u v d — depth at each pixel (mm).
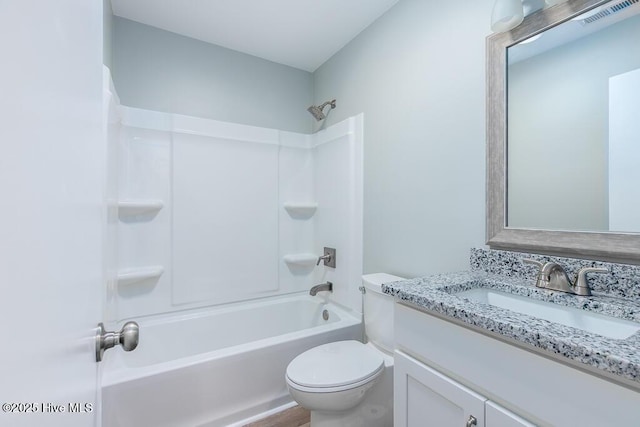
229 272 2246
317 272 2506
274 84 2451
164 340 1936
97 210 659
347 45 2172
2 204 249
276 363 1673
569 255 1021
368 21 1921
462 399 823
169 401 1392
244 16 1878
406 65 1674
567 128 1040
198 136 2129
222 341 2125
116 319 1766
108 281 1371
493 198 1230
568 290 960
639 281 858
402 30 1703
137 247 1933
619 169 928
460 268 1378
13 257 268
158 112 1994
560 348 615
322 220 2447
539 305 969
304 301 2443
